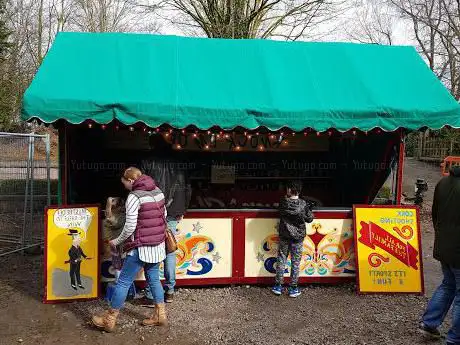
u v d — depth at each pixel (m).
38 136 6.95
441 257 3.79
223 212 5.24
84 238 4.87
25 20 26.86
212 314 4.60
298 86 5.15
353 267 5.44
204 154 6.98
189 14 15.22
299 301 4.99
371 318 4.55
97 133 6.41
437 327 4.06
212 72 5.17
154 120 4.60
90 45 5.27
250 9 14.28
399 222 5.34
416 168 20.28
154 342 3.97
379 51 5.78
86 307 4.69
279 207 5.14
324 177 7.28
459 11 20.67
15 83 21.77
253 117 4.76
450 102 5.16
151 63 5.13
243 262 5.30
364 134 6.03
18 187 7.18
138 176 4.23
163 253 4.16
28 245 6.81
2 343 3.90
